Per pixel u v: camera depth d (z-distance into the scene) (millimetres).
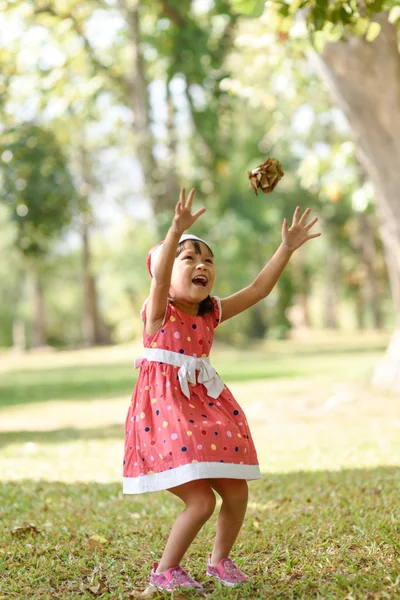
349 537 4641
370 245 40312
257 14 5434
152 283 4012
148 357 4070
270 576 4078
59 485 6887
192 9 22094
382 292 48562
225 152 26875
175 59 22125
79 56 22266
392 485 6152
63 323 58156
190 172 28922
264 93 15477
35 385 20703
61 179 16719
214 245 32125
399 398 11586
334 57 9297
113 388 18438
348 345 32656
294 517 5309
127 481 3934
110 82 24172
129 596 3791
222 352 31188
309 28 5910
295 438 9125
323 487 6293
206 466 3689
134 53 24000
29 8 18141
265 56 14336
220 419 3869
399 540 4445
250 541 4734
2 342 59156
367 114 9641
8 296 54062
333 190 14359
